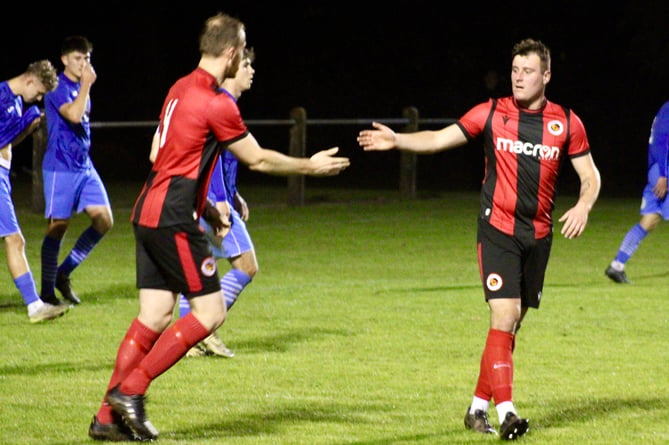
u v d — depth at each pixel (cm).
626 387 1605
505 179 1352
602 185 6234
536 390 1583
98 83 7275
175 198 1268
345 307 2288
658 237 3706
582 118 7000
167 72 7450
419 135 1359
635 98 6950
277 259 3036
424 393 1557
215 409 1453
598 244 3484
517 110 1362
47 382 1602
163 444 1276
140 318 1316
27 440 1293
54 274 2269
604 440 1316
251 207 4456
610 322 2139
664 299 2425
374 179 6244
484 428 1348
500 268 1348
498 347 1334
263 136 7238
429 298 2406
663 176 2630
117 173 6344
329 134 7062
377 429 1359
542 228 1362
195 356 1789
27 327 2042
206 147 1273
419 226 3881
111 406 1294
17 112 2070
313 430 1351
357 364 1750
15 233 2078
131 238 3444
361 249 3272
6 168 2072
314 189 5441
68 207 2258
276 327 2064
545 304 2344
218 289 1302
